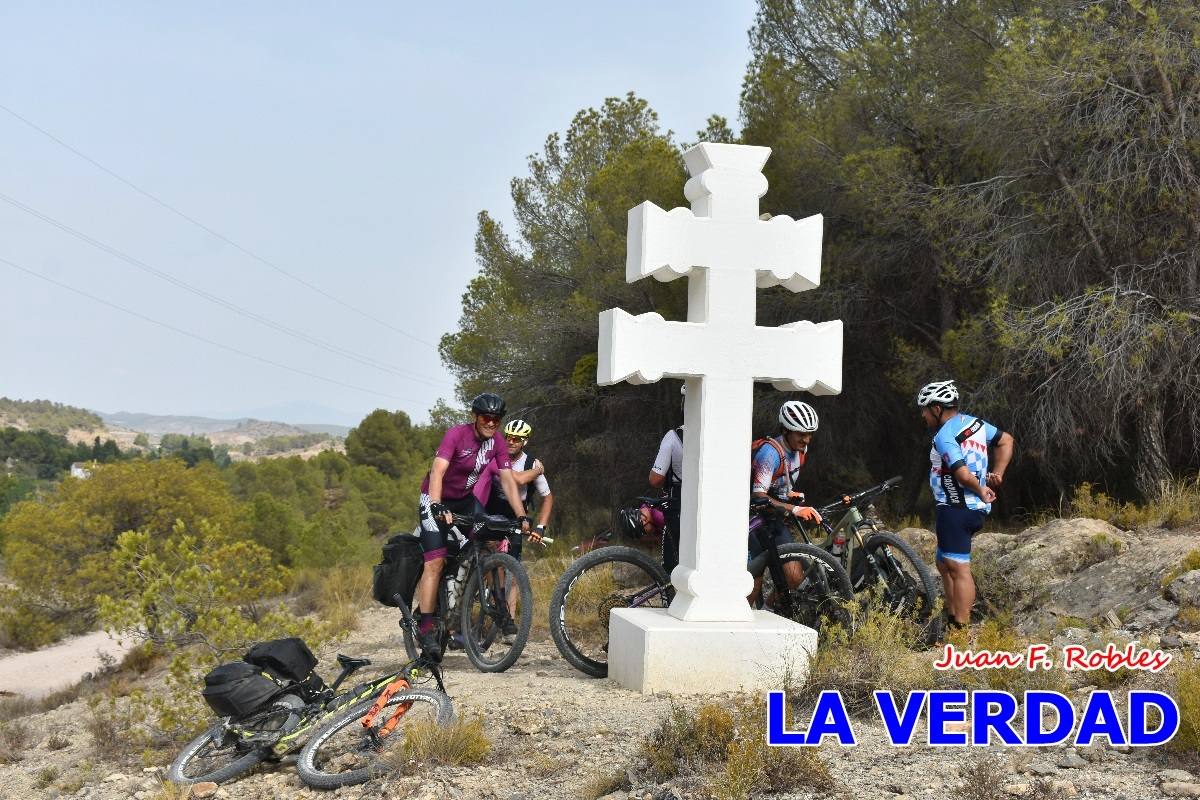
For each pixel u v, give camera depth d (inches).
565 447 925.8
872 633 234.1
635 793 179.5
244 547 364.5
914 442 753.0
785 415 285.1
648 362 256.8
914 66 638.5
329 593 572.4
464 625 293.9
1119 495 576.4
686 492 266.8
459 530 298.8
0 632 1210.6
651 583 293.6
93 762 267.4
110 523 1171.9
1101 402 509.0
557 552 609.0
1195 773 168.4
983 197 575.5
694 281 268.4
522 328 906.1
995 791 165.3
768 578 309.7
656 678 246.7
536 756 205.8
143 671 533.3
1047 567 330.0
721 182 263.3
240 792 215.5
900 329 711.7
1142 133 497.7
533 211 1003.9
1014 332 499.8
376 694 227.5
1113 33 501.7
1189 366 494.9
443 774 200.8
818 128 700.0
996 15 601.3
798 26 773.9
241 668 232.4
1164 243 507.8
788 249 264.7
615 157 917.8
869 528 302.7
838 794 171.0
